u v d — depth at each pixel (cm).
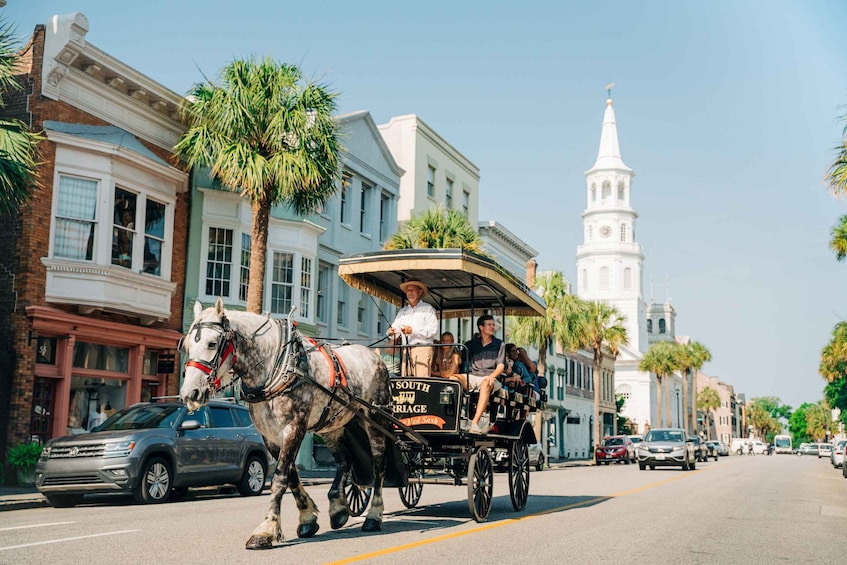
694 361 8712
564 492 1739
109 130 2205
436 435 1026
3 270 1989
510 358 1274
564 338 4409
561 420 6488
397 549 796
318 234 2922
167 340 2339
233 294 2569
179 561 711
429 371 1074
